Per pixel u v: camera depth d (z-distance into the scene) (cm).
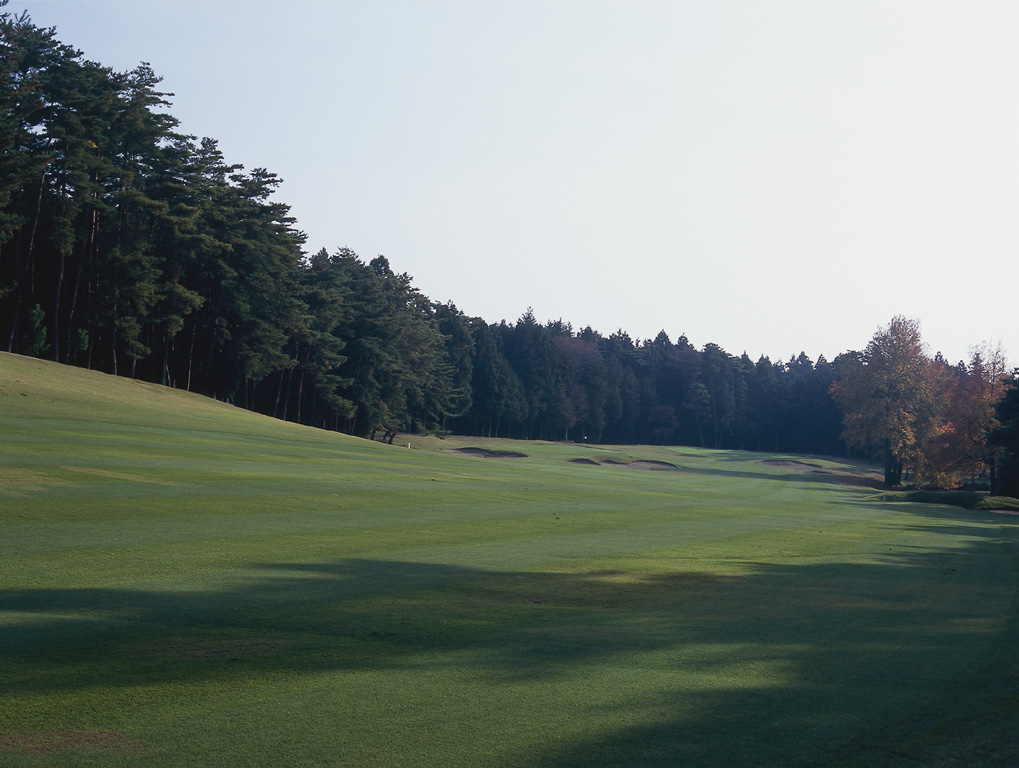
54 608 1087
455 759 635
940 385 8969
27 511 1823
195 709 736
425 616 1162
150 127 6881
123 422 4031
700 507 3625
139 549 1549
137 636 978
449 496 3014
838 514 3944
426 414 11525
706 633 1121
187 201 7194
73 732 670
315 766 615
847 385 9356
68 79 5984
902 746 680
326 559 1602
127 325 6431
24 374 4866
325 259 10169
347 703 766
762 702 796
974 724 739
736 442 18025
